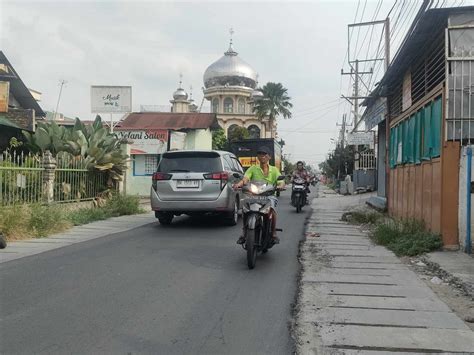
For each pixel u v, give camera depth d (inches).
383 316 203.5
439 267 287.9
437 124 360.5
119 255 323.0
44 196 489.4
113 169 609.6
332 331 185.0
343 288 248.1
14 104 868.0
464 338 179.0
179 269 283.1
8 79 794.2
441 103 349.7
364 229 481.1
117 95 800.3
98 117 647.1
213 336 177.6
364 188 1238.9
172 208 454.6
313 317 201.3
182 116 1225.4
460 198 337.7
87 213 524.7
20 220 396.2
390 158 584.4
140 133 1031.6
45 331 179.9
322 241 402.0
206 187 450.6
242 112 2977.4
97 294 228.2
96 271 274.8
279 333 181.8
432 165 374.0
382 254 343.6
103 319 193.6
